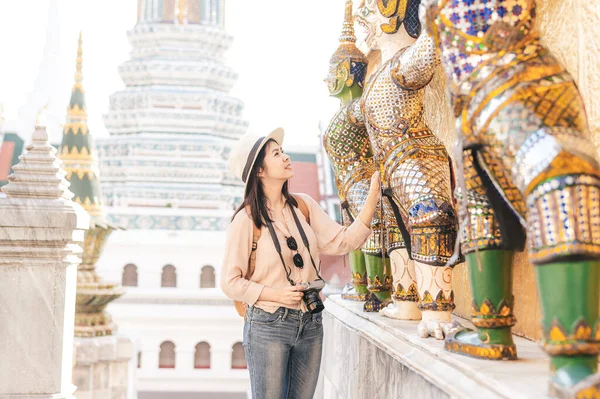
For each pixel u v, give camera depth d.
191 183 15.05
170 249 14.52
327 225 2.86
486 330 1.88
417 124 2.54
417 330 2.49
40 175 3.88
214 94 15.58
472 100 1.59
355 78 3.32
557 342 1.37
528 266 2.38
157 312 14.20
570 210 1.36
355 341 3.30
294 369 2.70
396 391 2.44
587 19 1.97
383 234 2.81
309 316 2.60
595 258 1.35
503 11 1.61
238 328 14.50
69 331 3.86
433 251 2.33
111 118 15.61
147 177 14.93
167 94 15.38
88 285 7.47
